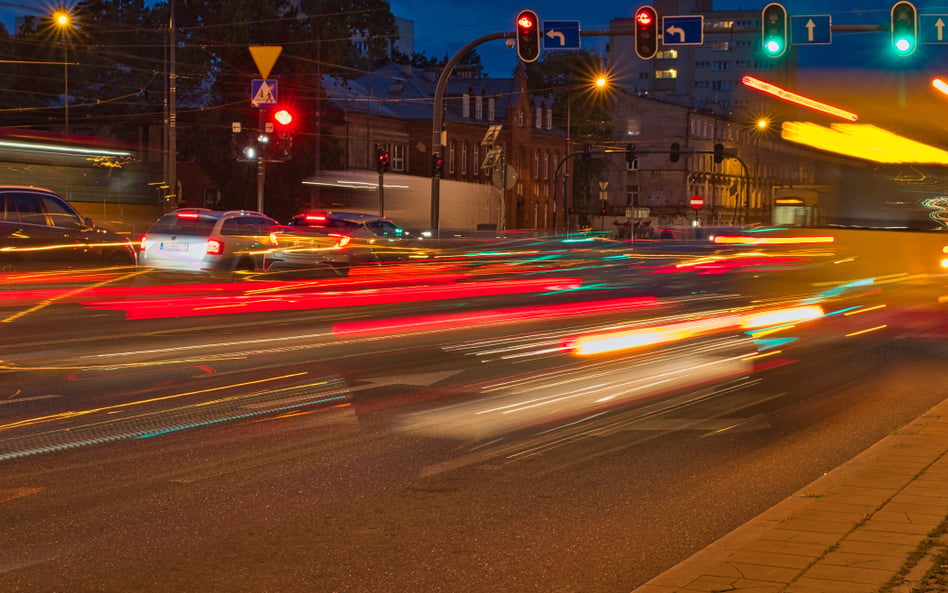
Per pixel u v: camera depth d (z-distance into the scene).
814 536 5.88
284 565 5.73
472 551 6.02
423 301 24.16
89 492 7.17
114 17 82.00
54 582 5.39
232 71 69.06
